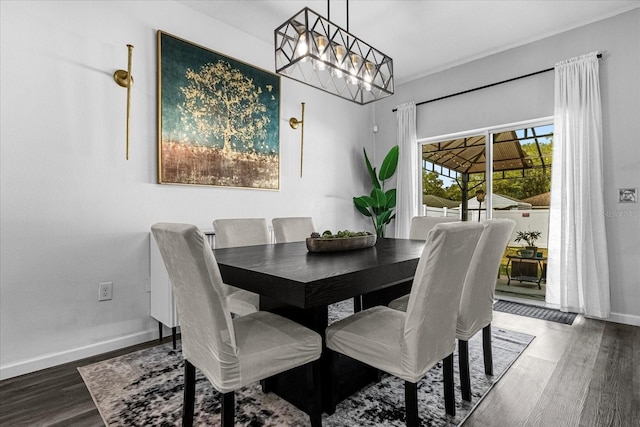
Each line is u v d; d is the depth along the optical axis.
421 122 4.36
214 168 2.97
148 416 1.56
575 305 3.07
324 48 2.08
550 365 2.08
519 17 3.02
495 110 3.71
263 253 1.94
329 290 1.25
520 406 1.64
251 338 1.31
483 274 1.72
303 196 3.86
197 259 1.08
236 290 2.21
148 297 2.57
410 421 1.27
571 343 2.43
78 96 2.24
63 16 2.18
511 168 3.74
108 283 2.37
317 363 1.41
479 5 2.85
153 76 2.61
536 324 2.86
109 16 2.38
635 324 2.83
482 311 1.81
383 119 4.79
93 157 2.30
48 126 2.11
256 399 1.71
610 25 2.99
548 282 3.28
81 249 2.25
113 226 2.40
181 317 1.38
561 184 3.14
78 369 2.05
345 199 4.45
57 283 2.15
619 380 1.89
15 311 2.00
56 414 1.58
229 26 3.13
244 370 1.19
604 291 2.91
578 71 3.08
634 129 2.87
